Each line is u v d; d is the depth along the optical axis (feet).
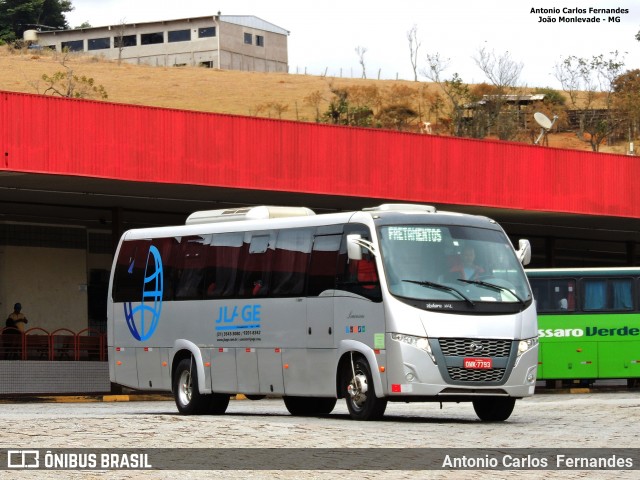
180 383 78.54
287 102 360.89
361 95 361.92
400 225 67.56
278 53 430.61
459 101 343.87
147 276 81.92
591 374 117.08
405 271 66.08
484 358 65.46
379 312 65.62
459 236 68.08
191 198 122.72
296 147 114.93
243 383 74.43
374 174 119.85
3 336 112.88
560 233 165.68
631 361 117.08
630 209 137.90
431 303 65.36
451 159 125.18
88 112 102.37
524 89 370.12
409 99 362.53
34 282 144.05
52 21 479.00
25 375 112.27
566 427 64.69
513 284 68.03
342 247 69.00
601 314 117.50
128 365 82.79
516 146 130.00
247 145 111.75
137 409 89.92
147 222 150.10
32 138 99.19
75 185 109.81
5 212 134.82
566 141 326.44
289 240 72.74
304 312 70.69
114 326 83.92
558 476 43.75
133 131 104.94
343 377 68.23
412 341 64.49
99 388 116.88
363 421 66.44
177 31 414.21
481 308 66.08
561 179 133.08
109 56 416.05
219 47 407.44
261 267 74.23
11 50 399.44
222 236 77.36
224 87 371.35
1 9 469.57
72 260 147.74
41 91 320.70
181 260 79.66
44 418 65.05
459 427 63.52
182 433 54.75
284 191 114.21
